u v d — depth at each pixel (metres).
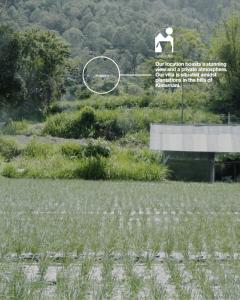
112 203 19.92
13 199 20.23
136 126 52.53
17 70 49.94
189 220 15.36
